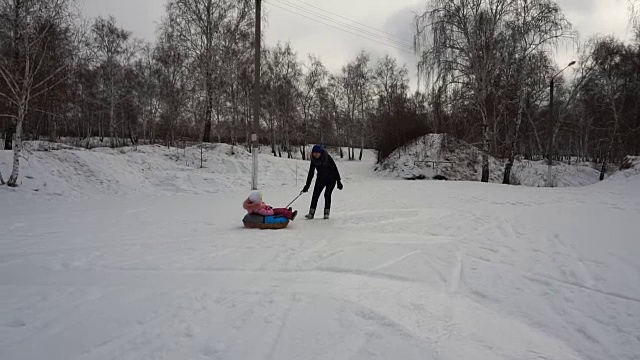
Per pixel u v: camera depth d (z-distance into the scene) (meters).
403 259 5.30
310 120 47.19
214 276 4.59
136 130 44.41
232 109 33.31
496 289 4.18
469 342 3.03
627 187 16.55
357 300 3.85
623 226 7.39
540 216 8.78
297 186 20.91
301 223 8.12
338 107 49.97
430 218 8.67
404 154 31.95
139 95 41.03
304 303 3.75
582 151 53.72
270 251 5.71
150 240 6.47
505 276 4.60
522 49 22.39
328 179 8.59
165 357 2.75
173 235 6.90
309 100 44.94
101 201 13.02
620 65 32.50
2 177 13.58
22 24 13.25
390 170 31.16
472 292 4.13
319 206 10.73
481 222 8.13
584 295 3.98
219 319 3.37
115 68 38.38
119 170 17.91
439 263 5.13
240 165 23.59
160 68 37.09
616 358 2.81
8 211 10.30
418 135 33.66
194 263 5.11
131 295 3.95
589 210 9.72
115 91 38.81
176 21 27.50
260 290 4.11
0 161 14.86
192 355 2.78
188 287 4.20
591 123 42.44
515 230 7.25
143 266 4.98
